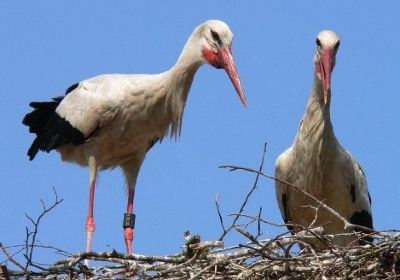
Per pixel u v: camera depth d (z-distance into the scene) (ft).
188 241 40.32
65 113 49.60
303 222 48.19
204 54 48.83
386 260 39.42
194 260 40.14
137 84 48.57
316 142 47.09
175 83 49.01
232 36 48.83
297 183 47.70
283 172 47.96
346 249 39.45
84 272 40.65
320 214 47.62
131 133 48.80
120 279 40.24
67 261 40.91
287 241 40.34
